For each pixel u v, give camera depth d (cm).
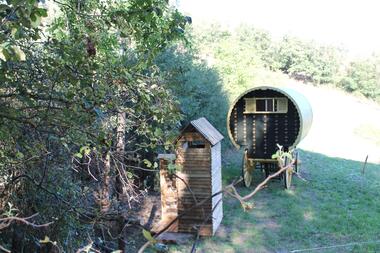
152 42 382
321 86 3394
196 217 931
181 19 378
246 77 2167
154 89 425
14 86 324
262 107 1349
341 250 884
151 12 338
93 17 361
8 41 211
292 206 1151
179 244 901
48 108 318
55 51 343
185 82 1323
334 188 1333
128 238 801
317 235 966
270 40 3566
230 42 2364
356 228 998
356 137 2322
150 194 1124
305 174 1502
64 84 354
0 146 364
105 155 495
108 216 538
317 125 2502
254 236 962
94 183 611
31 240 477
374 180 1452
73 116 334
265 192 1289
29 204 461
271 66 3522
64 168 485
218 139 984
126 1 443
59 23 395
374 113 2877
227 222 1042
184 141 926
